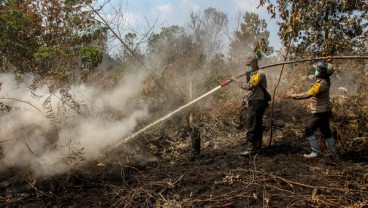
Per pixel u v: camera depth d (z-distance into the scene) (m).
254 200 4.08
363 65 8.32
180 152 5.90
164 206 3.97
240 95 8.86
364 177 4.55
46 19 9.66
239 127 7.16
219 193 4.27
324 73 5.18
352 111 6.61
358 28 8.70
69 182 4.60
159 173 4.94
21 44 9.49
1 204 4.08
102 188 4.50
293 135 6.54
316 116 5.25
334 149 5.35
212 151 5.99
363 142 5.83
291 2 6.43
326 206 3.90
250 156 5.49
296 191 4.30
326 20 8.63
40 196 4.28
